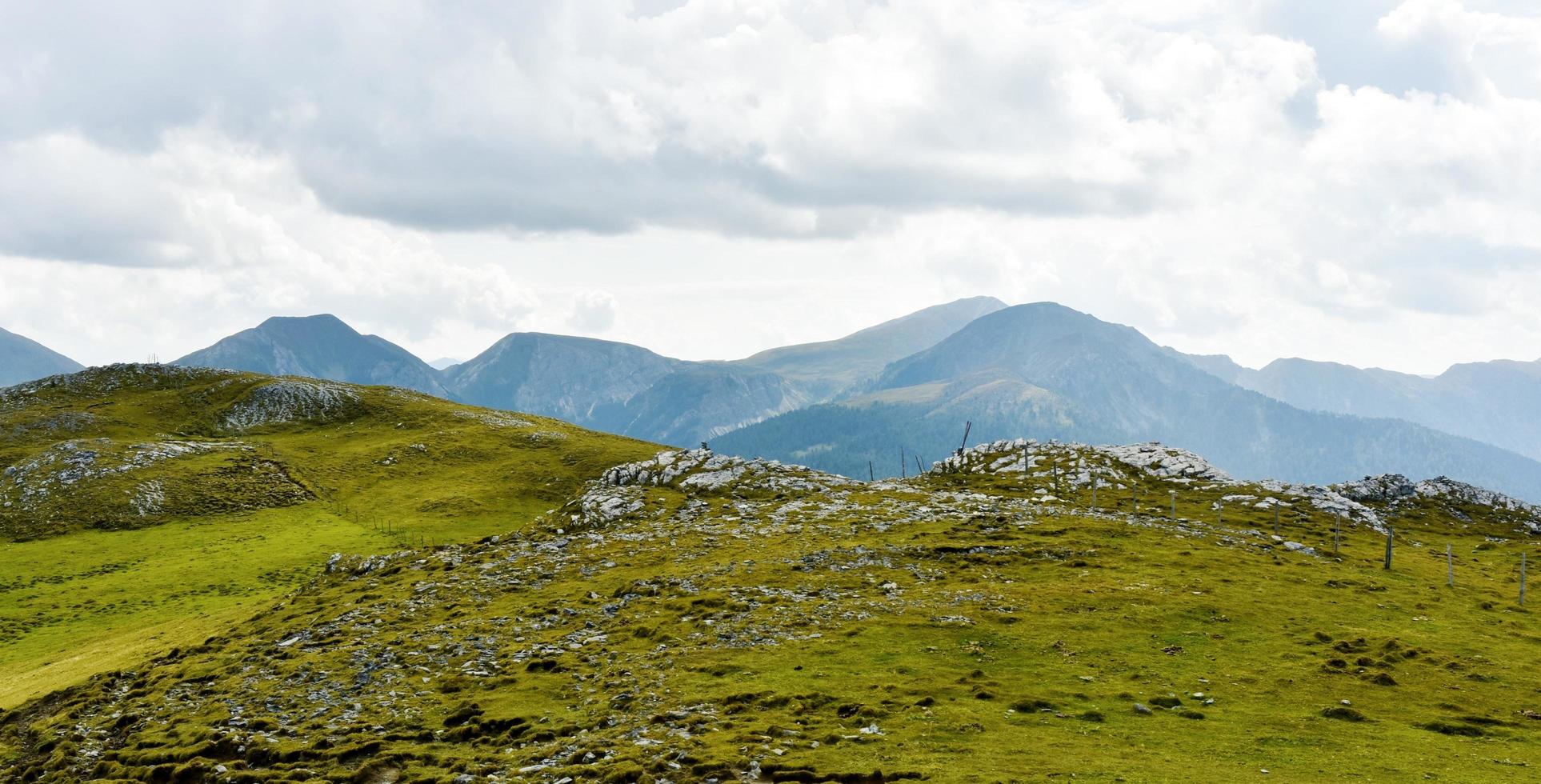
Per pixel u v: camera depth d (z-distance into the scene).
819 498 98.56
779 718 40.91
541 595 68.44
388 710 47.66
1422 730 40.72
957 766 34.19
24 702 62.25
